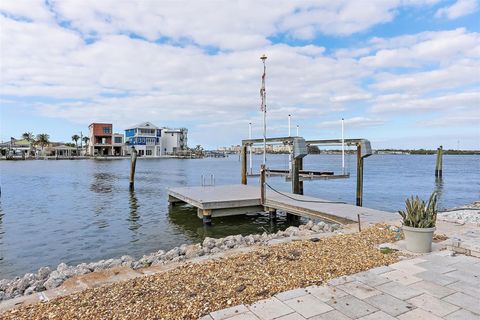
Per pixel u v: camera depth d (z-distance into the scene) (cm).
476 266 534
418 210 626
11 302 420
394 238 718
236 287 451
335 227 951
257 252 615
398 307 393
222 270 520
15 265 905
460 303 404
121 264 732
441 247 644
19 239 1174
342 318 367
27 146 11375
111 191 2662
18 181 3450
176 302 407
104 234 1258
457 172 5262
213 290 442
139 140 10556
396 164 8594
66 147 11238
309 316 372
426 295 426
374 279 479
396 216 1023
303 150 1758
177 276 498
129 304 402
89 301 414
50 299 426
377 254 598
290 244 674
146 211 1753
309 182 3506
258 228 1372
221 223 1448
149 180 3684
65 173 4616
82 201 2120
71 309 392
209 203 1378
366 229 817
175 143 12012
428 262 553
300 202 1351
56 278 602
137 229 1345
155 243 1140
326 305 399
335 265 539
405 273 502
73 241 1153
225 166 7269
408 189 2891
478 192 2714
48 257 977
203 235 1259
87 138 11869
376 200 2220
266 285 458
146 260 746
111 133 10412
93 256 990
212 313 379
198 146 17775
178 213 1684
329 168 6078
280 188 2789
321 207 1212
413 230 606
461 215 1112
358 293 432
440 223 898
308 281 473
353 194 2531
